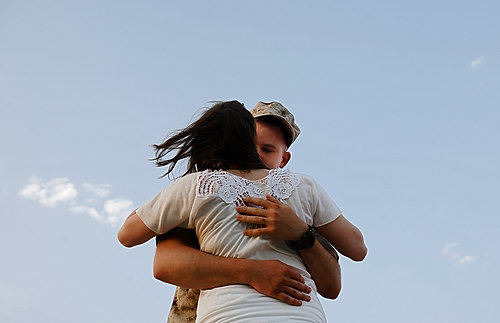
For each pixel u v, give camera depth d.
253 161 2.76
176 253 2.53
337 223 2.76
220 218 2.52
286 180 2.68
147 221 2.58
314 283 2.61
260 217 2.51
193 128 2.83
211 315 2.39
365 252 2.84
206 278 2.46
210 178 2.58
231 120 2.79
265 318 2.34
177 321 3.16
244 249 2.47
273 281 2.39
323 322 2.49
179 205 2.57
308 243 2.55
